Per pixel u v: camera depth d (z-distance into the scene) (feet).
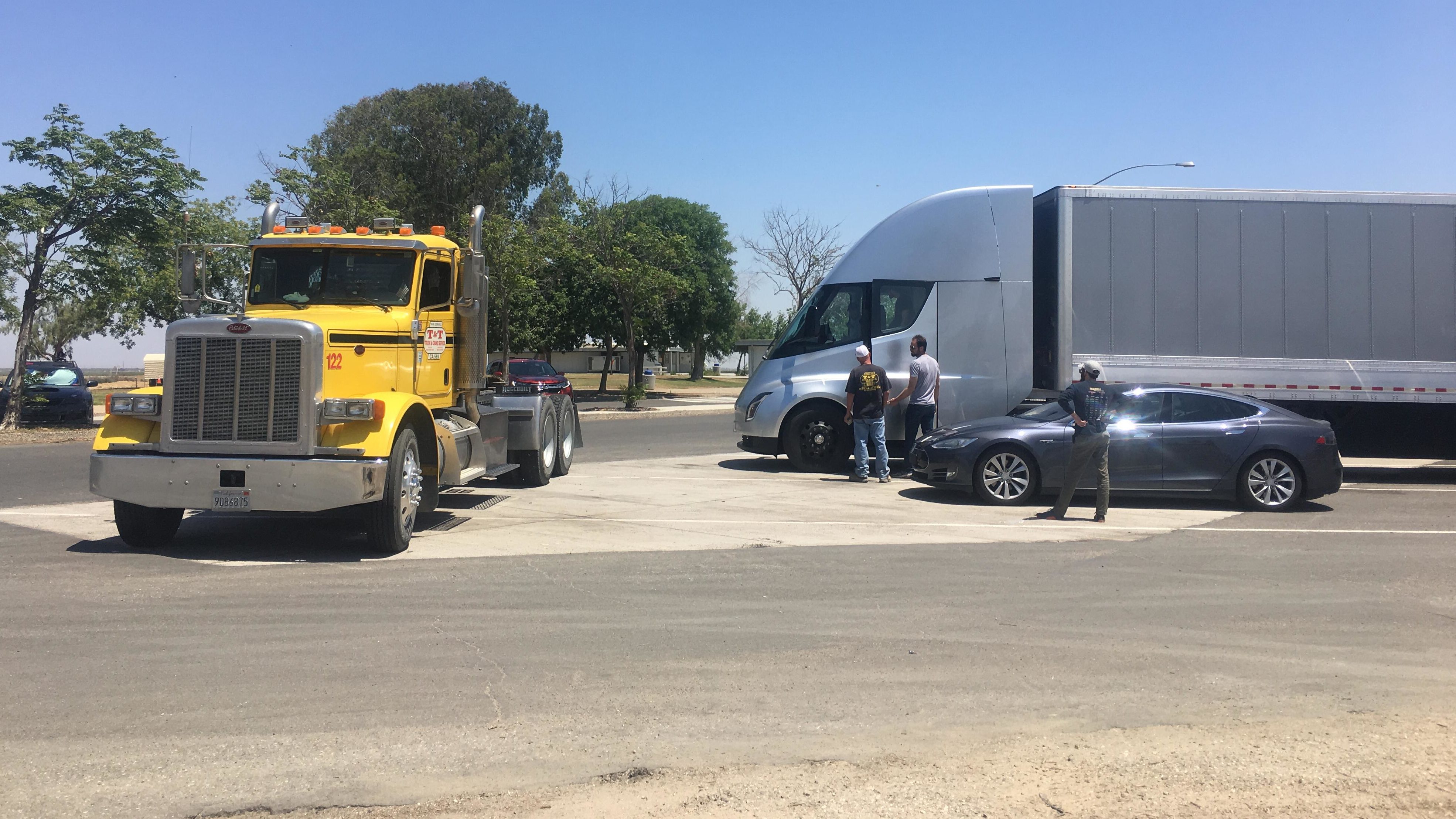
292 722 15.14
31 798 12.50
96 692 16.34
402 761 13.74
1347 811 12.48
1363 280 45.52
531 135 204.23
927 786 13.08
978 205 48.29
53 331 180.55
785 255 131.85
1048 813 12.31
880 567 27.25
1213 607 22.95
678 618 21.48
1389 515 37.83
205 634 19.85
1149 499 41.81
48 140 68.08
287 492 26.53
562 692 16.63
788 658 18.70
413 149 183.11
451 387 34.83
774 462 55.98
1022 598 23.63
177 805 12.36
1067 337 45.68
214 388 26.78
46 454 58.18
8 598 22.68
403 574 25.79
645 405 129.59
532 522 34.58
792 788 13.00
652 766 13.66
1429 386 45.27
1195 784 13.20
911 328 48.47
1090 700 16.46
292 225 33.83
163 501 26.78
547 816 12.16
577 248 119.03
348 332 30.27
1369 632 20.88
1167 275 45.68
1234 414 39.09
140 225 71.10
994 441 39.27
